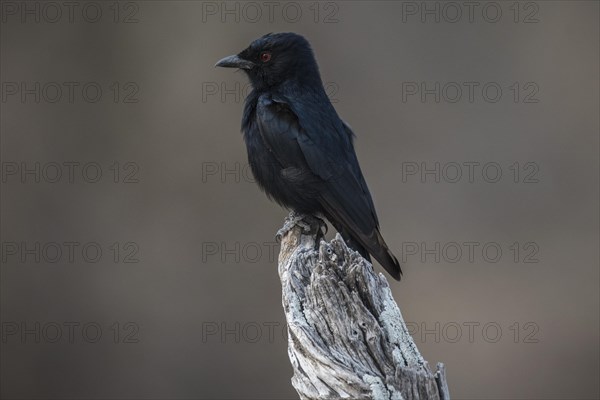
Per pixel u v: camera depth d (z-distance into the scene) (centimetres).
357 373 553
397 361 554
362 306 572
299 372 576
